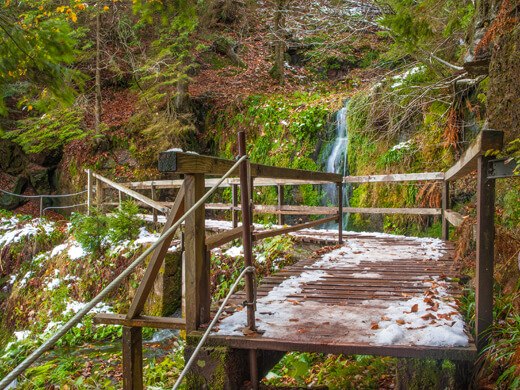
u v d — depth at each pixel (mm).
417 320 3234
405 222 9531
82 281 8375
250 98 13227
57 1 10578
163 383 4379
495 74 3982
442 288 4133
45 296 8570
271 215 11523
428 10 6426
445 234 7922
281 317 3453
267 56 15648
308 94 13586
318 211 8344
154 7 5816
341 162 10938
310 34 15258
